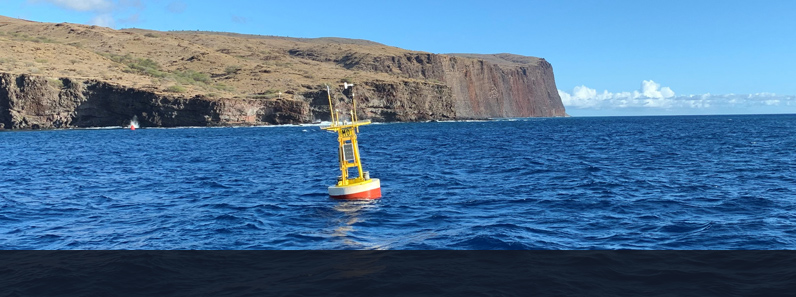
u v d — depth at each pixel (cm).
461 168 4447
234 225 2200
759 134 9762
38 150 7800
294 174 4197
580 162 4834
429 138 9969
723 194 2877
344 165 2769
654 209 2455
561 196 2861
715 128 13312
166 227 2202
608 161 4931
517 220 2245
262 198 2941
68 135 13275
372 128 16138
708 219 2217
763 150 5978
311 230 2084
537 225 2139
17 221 2395
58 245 1919
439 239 1900
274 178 3931
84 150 7706
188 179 3944
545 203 2652
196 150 7438
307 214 2414
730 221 2169
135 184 3684
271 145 8462
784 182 3341
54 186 3644
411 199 2798
